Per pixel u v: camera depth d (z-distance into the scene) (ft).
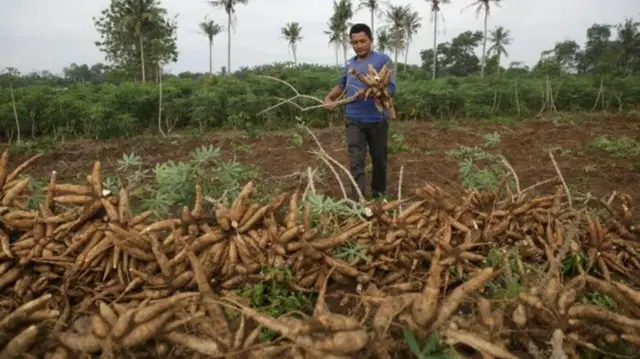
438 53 260.42
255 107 44.65
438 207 8.97
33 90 44.75
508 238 9.16
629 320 5.94
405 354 5.92
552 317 6.07
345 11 118.83
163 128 45.11
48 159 28.66
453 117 51.13
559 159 25.00
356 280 8.04
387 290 7.73
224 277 7.75
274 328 5.71
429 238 8.55
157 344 5.87
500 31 158.81
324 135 35.12
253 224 7.93
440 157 25.95
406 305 6.01
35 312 5.99
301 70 64.13
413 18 129.39
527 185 19.19
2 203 8.23
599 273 8.77
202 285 6.35
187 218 7.97
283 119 46.78
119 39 110.42
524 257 8.79
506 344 6.20
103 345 5.60
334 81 52.85
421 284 7.85
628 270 8.69
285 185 19.01
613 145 27.07
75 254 7.76
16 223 7.84
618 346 6.16
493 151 27.37
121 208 7.91
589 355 6.11
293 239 7.89
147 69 112.57
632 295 6.29
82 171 24.91
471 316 6.28
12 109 39.86
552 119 47.44
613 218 9.65
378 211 8.80
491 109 54.34
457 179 20.47
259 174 21.52
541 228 9.34
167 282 7.21
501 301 6.42
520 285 7.24
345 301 7.73
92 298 7.32
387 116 14.08
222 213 7.71
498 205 9.78
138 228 7.97
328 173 21.24
